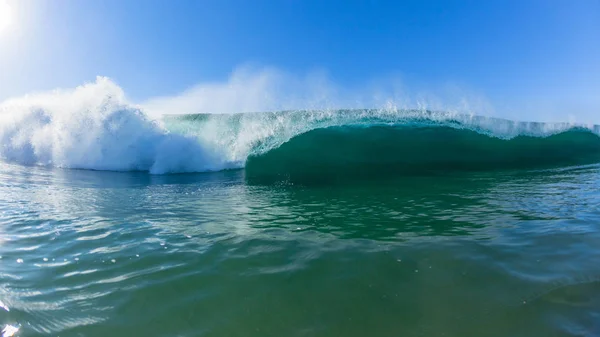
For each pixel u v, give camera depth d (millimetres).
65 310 2652
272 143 11398
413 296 2785
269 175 9586
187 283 3031
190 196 6832
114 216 5230
